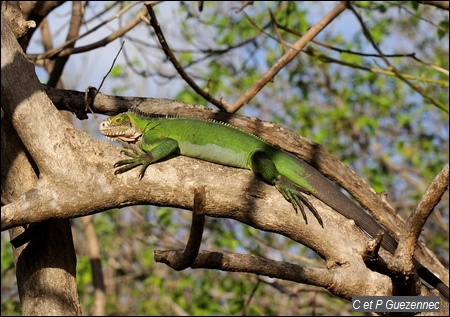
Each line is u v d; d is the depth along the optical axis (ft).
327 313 54.75
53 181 23.89
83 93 32.17
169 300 61.77
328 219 25.39
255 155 26.61
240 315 52.31
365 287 25.00
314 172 27.55
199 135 28.19
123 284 74.64
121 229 73.56
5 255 58.49
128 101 32.53
